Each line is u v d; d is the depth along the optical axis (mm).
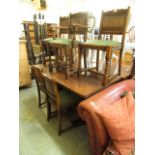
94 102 1098
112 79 1755
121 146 994
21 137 1660
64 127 1823
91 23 2467
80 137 1667
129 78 1754
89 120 1065
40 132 1744
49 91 1730
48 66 2393
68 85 1706
